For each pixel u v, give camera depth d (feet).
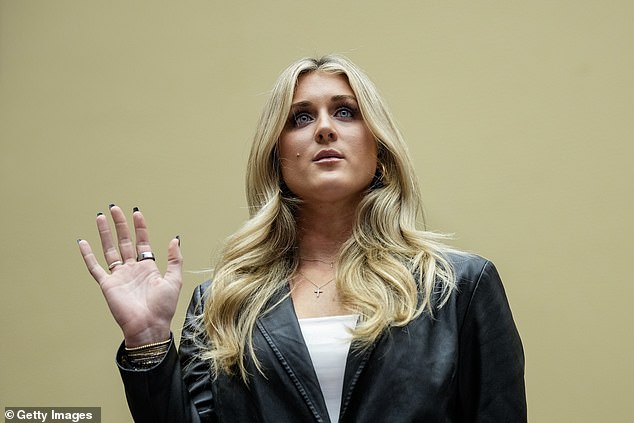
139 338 12.69
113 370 20.57
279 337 12.85
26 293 21.21
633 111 19.16
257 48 21.24
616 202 18.93
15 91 22.03
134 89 21.65
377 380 12.33
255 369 12.80
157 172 21.15
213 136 21.06
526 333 18.76
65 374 20.71
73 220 21.34
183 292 20.22
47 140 21.81
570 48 19.67
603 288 18.69
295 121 14.23
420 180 19.71
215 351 13.01
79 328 20.86
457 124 19.88
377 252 13.52
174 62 21.58
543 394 18.51
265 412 12.55
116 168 21.36
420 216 19.43
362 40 20.68
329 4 21.06
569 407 18.38
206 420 13.06
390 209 13.84
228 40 21.42
